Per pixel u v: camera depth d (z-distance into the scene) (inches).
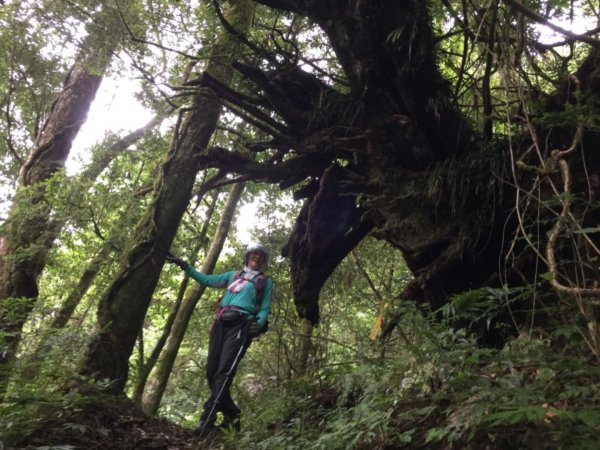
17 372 160.7
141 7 235.3
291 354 316.2
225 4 239.5
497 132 181.0
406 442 97.5
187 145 234.7
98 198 235.6
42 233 249.1
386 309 120.1
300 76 211.9
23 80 302.5
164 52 259.6
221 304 185.5
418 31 166.6
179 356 410.9
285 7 194.7
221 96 217.0
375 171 191.0
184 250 329.1
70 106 314.8
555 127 140.9
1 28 255.8
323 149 207.2
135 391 275.9
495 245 159.2
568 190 109.3
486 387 89.0
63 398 147.2
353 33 178.7
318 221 214.1
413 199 178.1
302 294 221.3
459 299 110.2
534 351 102.7
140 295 206.8
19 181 294.4
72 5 237.9
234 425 168.4
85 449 137.4
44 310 216.1
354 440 96.3
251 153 293.7
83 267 294.8
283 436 125.0
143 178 288.7
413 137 181.5
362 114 192.9
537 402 81.0
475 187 160.2
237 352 175.6
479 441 86.8
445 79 180.1
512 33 155.6
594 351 92.4
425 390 107.2
